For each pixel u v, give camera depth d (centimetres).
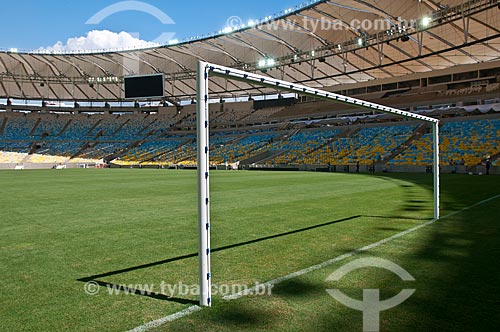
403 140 3281
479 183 1594
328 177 2222
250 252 505
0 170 3900
